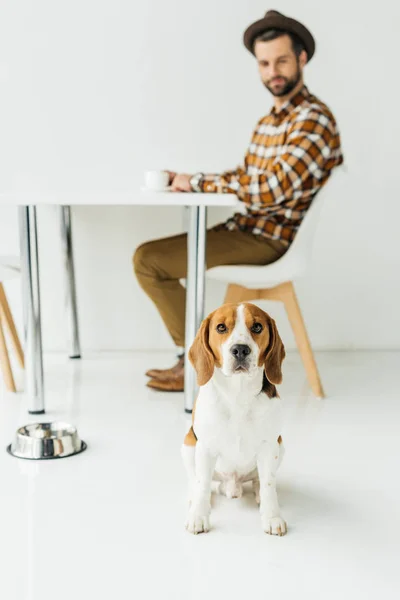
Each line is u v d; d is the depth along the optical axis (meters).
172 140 3.18
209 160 3.20
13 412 2.35
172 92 3.15
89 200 2.08
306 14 3.14
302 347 2.57
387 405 2.51
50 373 2.88
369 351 3.41
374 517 1.58
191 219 2.25
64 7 3.05
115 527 1.50
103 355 3.21
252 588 1.27
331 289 3.36
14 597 1.23
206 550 1.41
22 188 3.14
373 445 2.07
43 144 3.13
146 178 2.48
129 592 1.25
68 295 3.11
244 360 1.40
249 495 1.69
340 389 2.71
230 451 1.50
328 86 3.21
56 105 3.11
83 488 1.71
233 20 3.12
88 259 3.24
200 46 3.12
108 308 3.28
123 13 3.08
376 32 3.18
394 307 3.41
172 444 2.04
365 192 3.29
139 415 2.32
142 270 2.60
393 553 1.42
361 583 1.30
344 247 3.33
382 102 3.24
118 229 3.22
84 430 2.16
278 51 2.57
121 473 1.81
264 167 2.70
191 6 3.10
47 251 3.19
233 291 2.56
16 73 3.07
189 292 2.29
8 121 3.10
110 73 3.11
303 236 2.44
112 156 3.16
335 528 1.52
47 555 1.38
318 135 2.46
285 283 2.53
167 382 2.63
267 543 1.45
